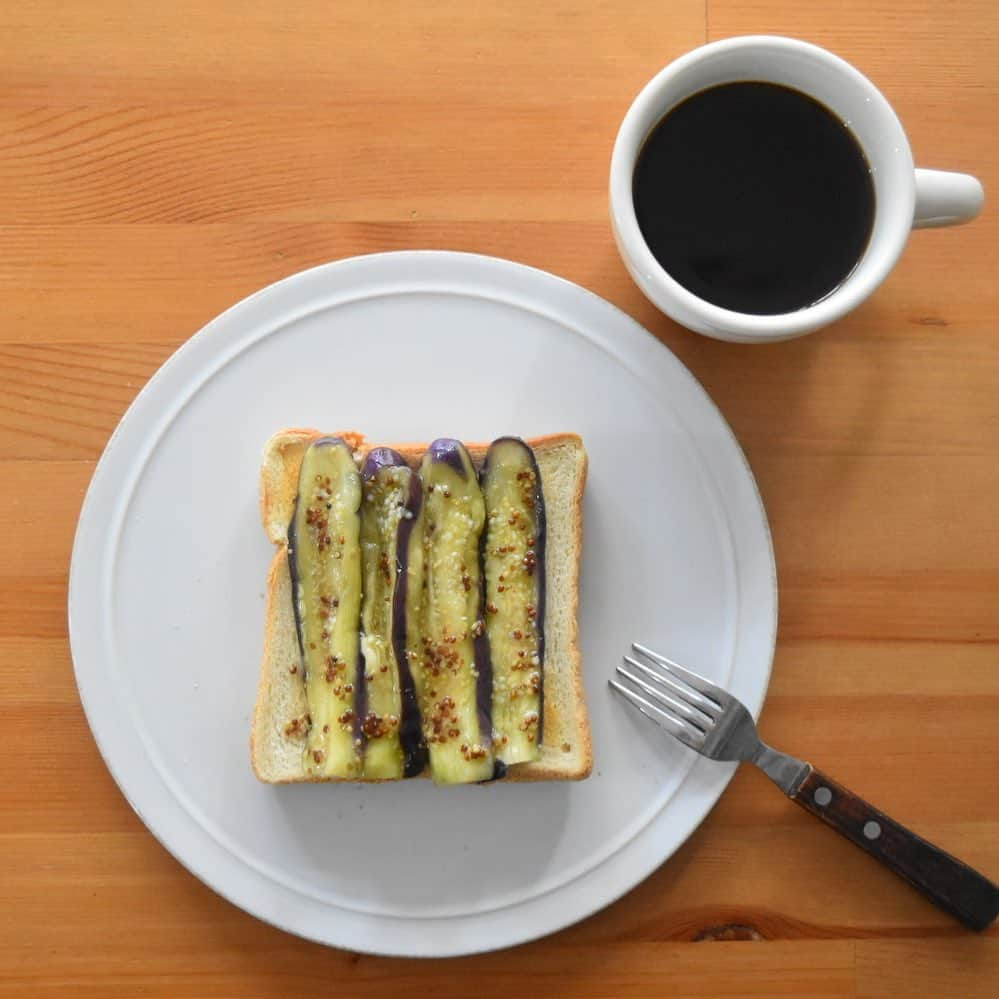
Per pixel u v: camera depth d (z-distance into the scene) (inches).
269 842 20.8
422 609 20.1
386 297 21.3
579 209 21.7
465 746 19.8
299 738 20.6
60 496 21.4
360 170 21.6
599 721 21.1
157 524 21.1
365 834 20.8
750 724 20.7
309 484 20.1
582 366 21.4
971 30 21.9
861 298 19.1
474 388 21.4
